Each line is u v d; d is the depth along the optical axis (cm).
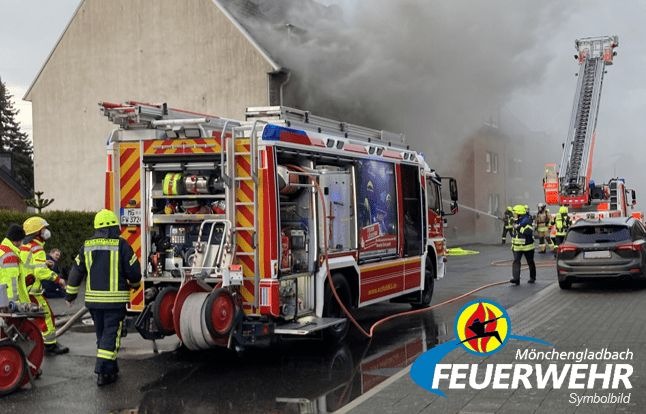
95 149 2684
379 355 794
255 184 734
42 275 801
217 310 699
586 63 2475
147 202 791
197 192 762
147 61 2558
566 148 2398
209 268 732
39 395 640
